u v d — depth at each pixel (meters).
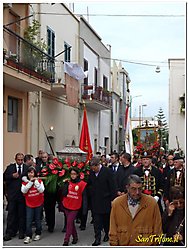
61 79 21.38
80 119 27.48
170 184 9.87
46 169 11.11
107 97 31.64
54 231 11.48
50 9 21.09
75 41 26.22
